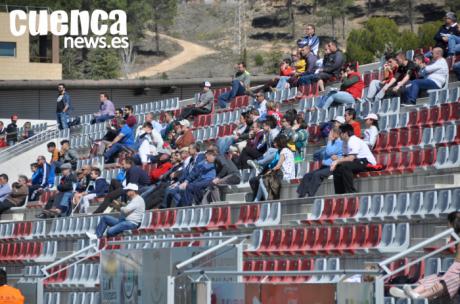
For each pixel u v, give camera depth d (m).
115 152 79.44
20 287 50.41
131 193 60.66
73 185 72.81
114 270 44.09
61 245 67.81
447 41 66.12
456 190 43.06
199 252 40.50
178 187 60.75
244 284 37.94
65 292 58.88
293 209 52.00
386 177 50.56
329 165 53.28
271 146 59.78
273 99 76.69
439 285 34.62
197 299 39.50
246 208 54.50
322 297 35.50
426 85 60.25
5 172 96.25
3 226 74.75
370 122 55.81
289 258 49.78
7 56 131.62
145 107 98.88
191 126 82.50
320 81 71.69
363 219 47.38
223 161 59.50
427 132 54.50
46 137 98.00
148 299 41.66
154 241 46.22
